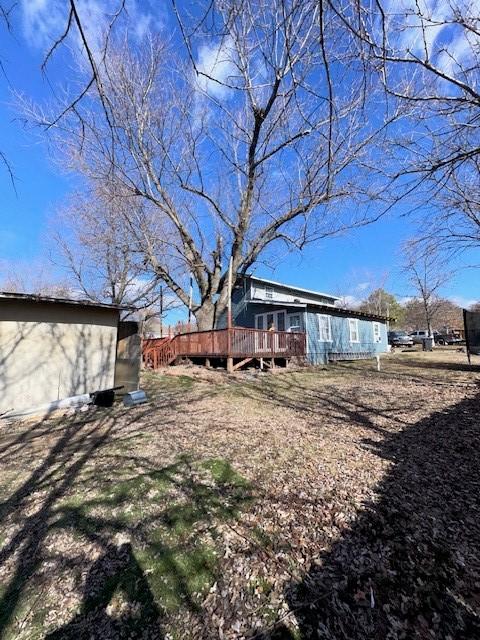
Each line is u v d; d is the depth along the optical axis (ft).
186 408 22.16
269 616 5.93
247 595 6.41
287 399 24.18
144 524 8.81
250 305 59.82
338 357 53.72
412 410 19.10
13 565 7.50
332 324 54.29
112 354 27.45
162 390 29.32
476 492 9.69
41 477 12.02
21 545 8.18
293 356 44.42
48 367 22.62
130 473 12.03
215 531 8.40
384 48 7.45
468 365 36.99
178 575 6.99
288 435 15.62
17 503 10.23
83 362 24.90
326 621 5.78
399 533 7.98
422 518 8.55
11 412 20.16
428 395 22.66
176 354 48.73
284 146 28.71
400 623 5.68
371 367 41.91
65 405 22.56
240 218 40.52
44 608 6.33
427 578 6.61
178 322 77.87
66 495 10.58
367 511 8.96
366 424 16.98
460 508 8.93
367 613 5.90
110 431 17.56
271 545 7.80
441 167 10.80
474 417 16.60
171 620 5.96
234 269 42.32
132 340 29.01
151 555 7.62
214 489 10.53
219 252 47.29
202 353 43.14
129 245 51.24
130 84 25.66
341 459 12.53
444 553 7.26
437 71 8.14
